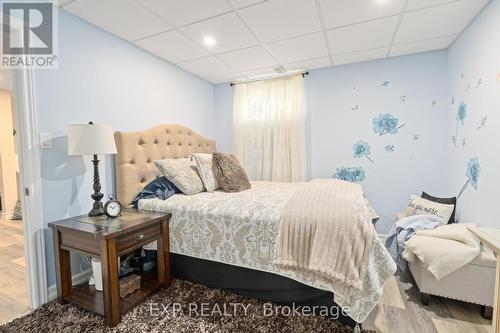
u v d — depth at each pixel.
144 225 1.76
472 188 2.12
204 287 1.97
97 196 1.94
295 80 3.39
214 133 4.00
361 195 2.08
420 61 2.85
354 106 3.17
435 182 2.87
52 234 1.79
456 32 2.36
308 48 2.69
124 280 1.82
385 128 3.04
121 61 2.40
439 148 2.83
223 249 1.82
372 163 3.12
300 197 1.91
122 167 2.29
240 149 3.72
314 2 1.88
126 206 2.29
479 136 2.02
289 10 1.98
